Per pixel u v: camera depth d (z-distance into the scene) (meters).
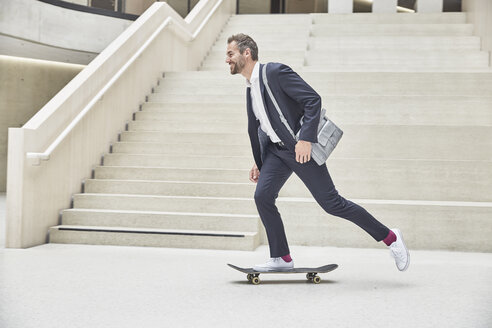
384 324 2.66
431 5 12.19
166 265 4.30
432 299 3.21
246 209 5.69
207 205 5.76
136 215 5.59
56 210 5.68
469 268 4.29
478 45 10.29
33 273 3.92
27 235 5.18
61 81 12.70
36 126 5.27
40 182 5.35
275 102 3.44
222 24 12.20
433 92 7.83
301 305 3.04
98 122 6.63
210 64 10.75
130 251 5.01
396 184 6.00
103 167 6.47
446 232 5.29
